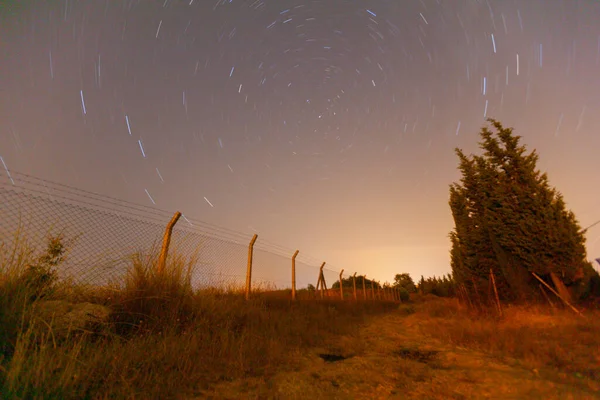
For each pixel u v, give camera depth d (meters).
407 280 50.62
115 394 2.80
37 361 2.75
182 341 4.26
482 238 13.44
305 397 3.25
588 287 10.99
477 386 3.79
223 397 3.12
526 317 9.20
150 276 5.24
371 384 3.85
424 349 6.12
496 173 12.46
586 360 4.71
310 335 6.39
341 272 18.67
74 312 3.97
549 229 10.56
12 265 3.59
